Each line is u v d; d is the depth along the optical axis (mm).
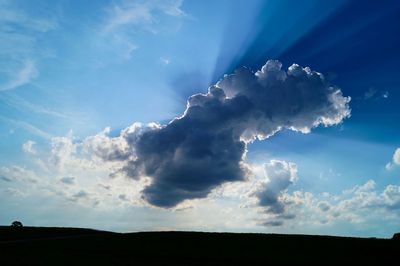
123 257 56719
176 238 78125
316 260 57406
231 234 84000
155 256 58688
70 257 53719
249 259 57562
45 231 89500
